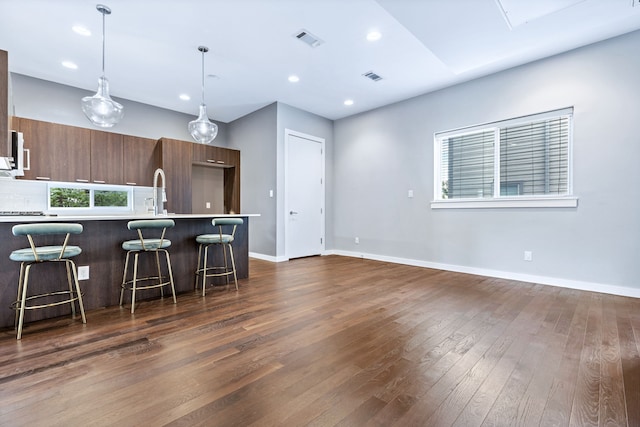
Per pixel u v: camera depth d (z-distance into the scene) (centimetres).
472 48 305
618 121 307
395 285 348
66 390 145
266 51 339
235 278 336
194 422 124
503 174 393
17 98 397
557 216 345
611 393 145
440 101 443
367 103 505
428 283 358
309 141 556
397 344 198
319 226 576
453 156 441
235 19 280
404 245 488
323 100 492
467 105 415
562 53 339
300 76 404
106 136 454
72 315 246
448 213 436
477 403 138
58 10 264
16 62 364
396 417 128
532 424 124
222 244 348
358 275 401
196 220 340
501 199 384
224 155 564
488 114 396
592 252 323
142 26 291
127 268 287
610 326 227
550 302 285
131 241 271
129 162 476
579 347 193
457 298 298
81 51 338
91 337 206
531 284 353
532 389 149
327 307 271
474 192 420
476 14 249
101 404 135
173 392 145
